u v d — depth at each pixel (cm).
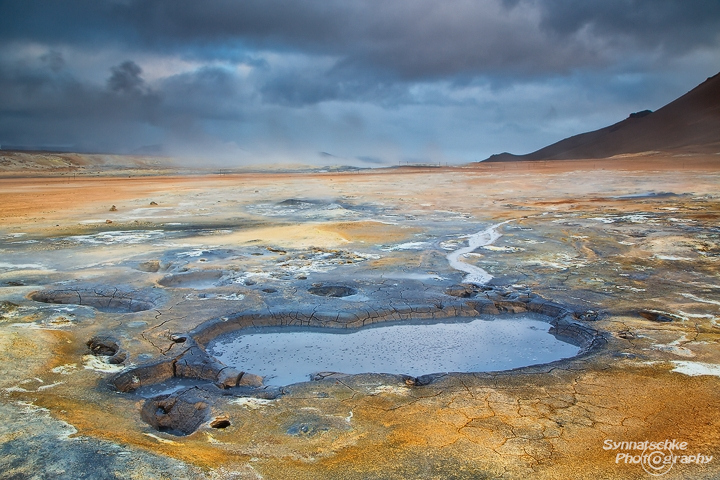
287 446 480
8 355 667
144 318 852
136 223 1956
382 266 1226
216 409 559
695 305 914
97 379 631
